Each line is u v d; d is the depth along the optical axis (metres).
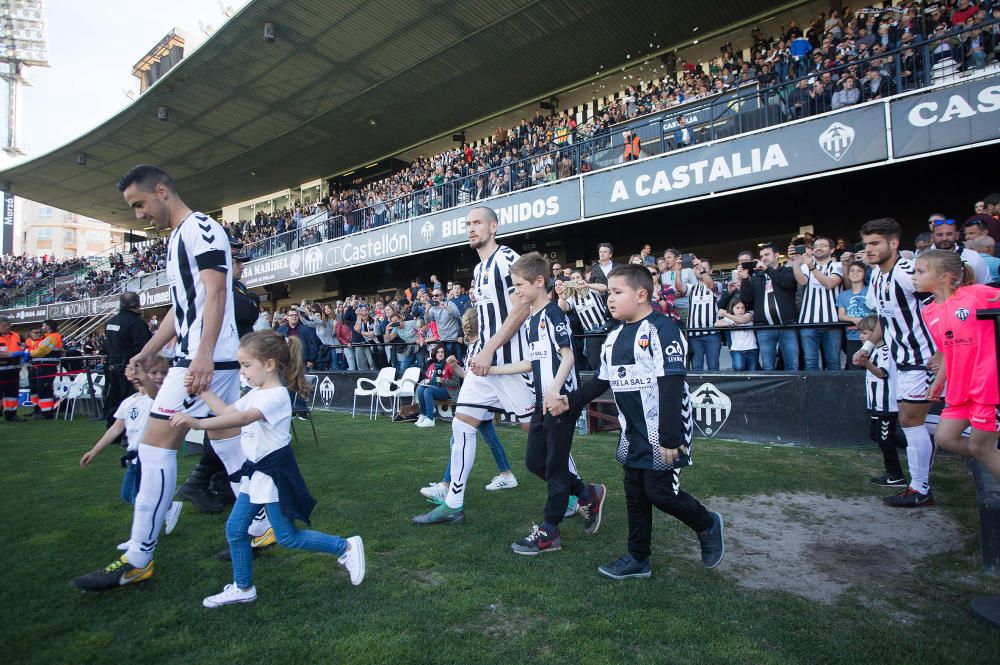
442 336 8.72
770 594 2.48
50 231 62.81
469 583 2.58
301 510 2.47
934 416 4.29
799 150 8.48
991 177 9.44
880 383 4.26
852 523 3.47
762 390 6.24
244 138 20.22
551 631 2.14
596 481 4.45
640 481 2.63
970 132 7.16
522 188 11.98
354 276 19.84
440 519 3.43
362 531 3.30
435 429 7.50
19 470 5.12
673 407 2.39
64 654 1.98
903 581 2.64
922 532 3.30
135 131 19.73
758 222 11.95
